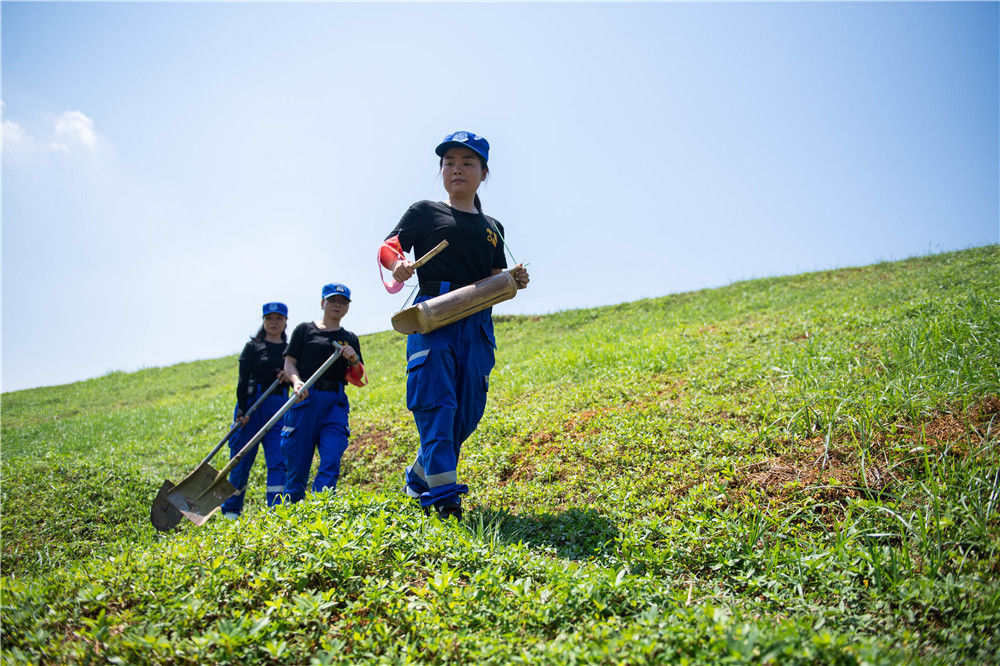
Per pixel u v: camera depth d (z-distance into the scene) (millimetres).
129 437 11836
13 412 19688
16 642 2367
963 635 2422
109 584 2742
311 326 5621
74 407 19406
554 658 2088
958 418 4145
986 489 3344
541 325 17703
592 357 9375
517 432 6234
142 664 2211
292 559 2869
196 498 5086
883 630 2543
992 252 13789
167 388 20016
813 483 3873
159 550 3217
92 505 6223
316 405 5324
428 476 3795
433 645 2273
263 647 2236
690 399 5957
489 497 4641
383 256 3885
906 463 3838
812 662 1929
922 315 6750
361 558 2852
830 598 2822
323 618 2490
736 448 4586
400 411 9219
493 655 2213
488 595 2625
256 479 7398
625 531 3461
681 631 2131
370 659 2242
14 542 5492
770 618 2568
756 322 9945
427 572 2943
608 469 4766
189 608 2486
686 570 3152
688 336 9766
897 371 5074
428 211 4094
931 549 3008
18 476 6738
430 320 3744
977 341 5121
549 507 4320
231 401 13992
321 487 5023
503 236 4363
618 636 2199
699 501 3877
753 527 3406
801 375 5703
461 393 3963
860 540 3219
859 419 4344
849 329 7641
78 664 2225
